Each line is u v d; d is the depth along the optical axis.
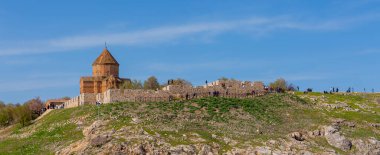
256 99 167.88
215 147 128.62
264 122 149.00
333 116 160.25
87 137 131.00
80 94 174.88
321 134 144.88
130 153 122.62
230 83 173.62
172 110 151.88
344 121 155.25
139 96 162.12
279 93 178.00
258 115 153.62
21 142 145.12
